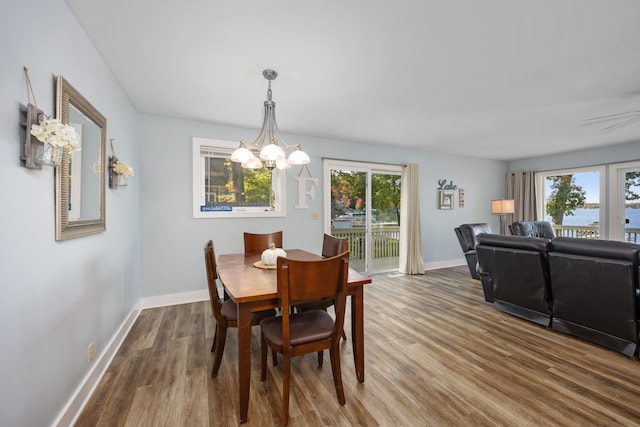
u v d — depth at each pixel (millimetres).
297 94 2781
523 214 6062
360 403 1664
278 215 4020
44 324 1311
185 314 3102
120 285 2498
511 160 6422
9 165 1085
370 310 3219
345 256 1607
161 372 1982
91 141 1857
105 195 2102
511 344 2395
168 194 3402
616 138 4445
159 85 2559
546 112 3291
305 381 1886
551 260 2625
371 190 4949
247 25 1745
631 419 1528
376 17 1674
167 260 3408
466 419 1535
